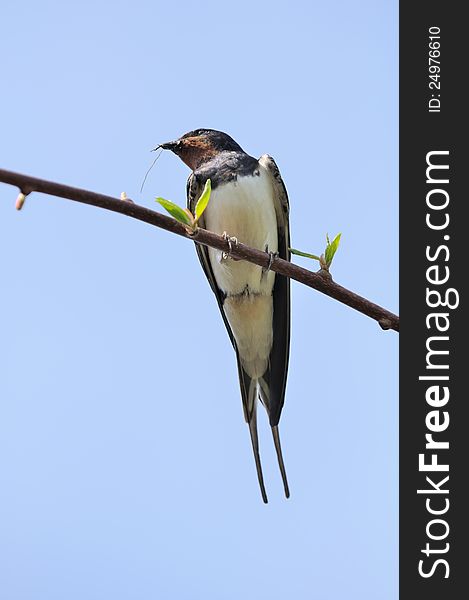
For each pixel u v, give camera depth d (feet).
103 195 21.07
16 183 19.35
